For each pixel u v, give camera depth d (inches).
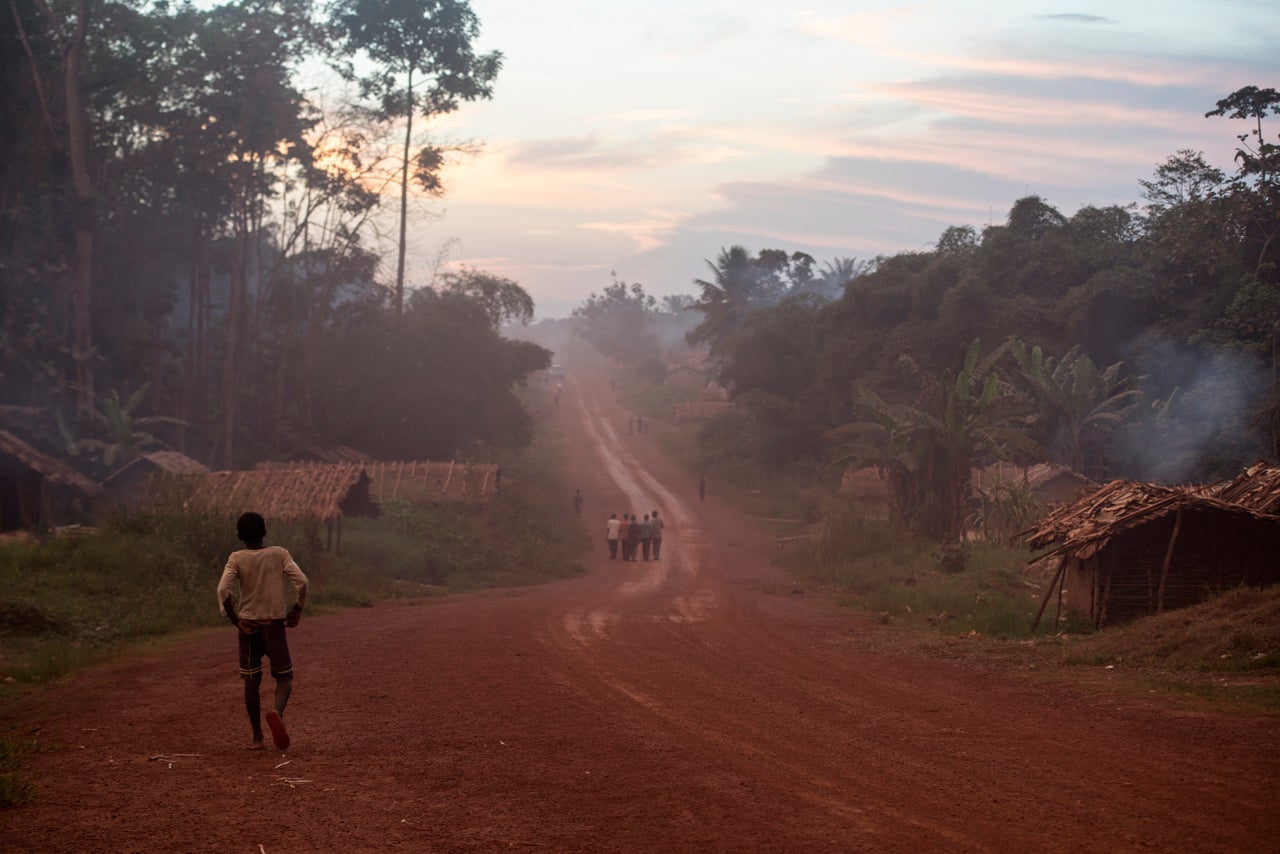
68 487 1253.1
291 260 2078.0
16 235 1686.8
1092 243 2036.2
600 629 592.1
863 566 1071.6
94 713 344.8
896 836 201.5
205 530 778.8
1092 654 470.6
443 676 410.6
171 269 2113.7
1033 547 646.5
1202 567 579.8
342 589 792.9
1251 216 1728.6
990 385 1119.6
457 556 1181.7
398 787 239.9
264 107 1831.9
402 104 2236.7
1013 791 236.7
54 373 1567.4
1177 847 193.3
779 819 213.3
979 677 428.5
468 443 2269.9
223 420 1822.1
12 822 210.2
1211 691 372.2
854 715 335.3
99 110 1817.2
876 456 1178.0
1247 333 1577.3
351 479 1063.6
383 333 2183.8
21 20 1657.2
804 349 2559.1
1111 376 1552.7
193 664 460.8
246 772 255.3
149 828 206.4
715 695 371.6
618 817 214.7
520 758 269.3
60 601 589.9
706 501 2223.2
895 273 2207.2
